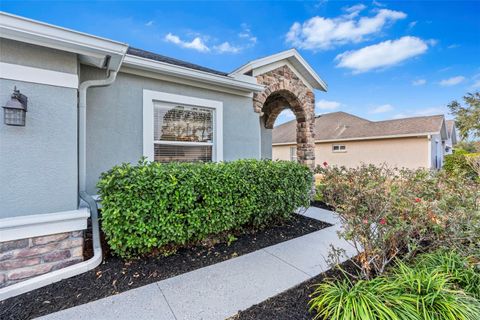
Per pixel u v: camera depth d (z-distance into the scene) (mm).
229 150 6457
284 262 3633
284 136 21688
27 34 2898
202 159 6031
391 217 2826
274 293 2828
